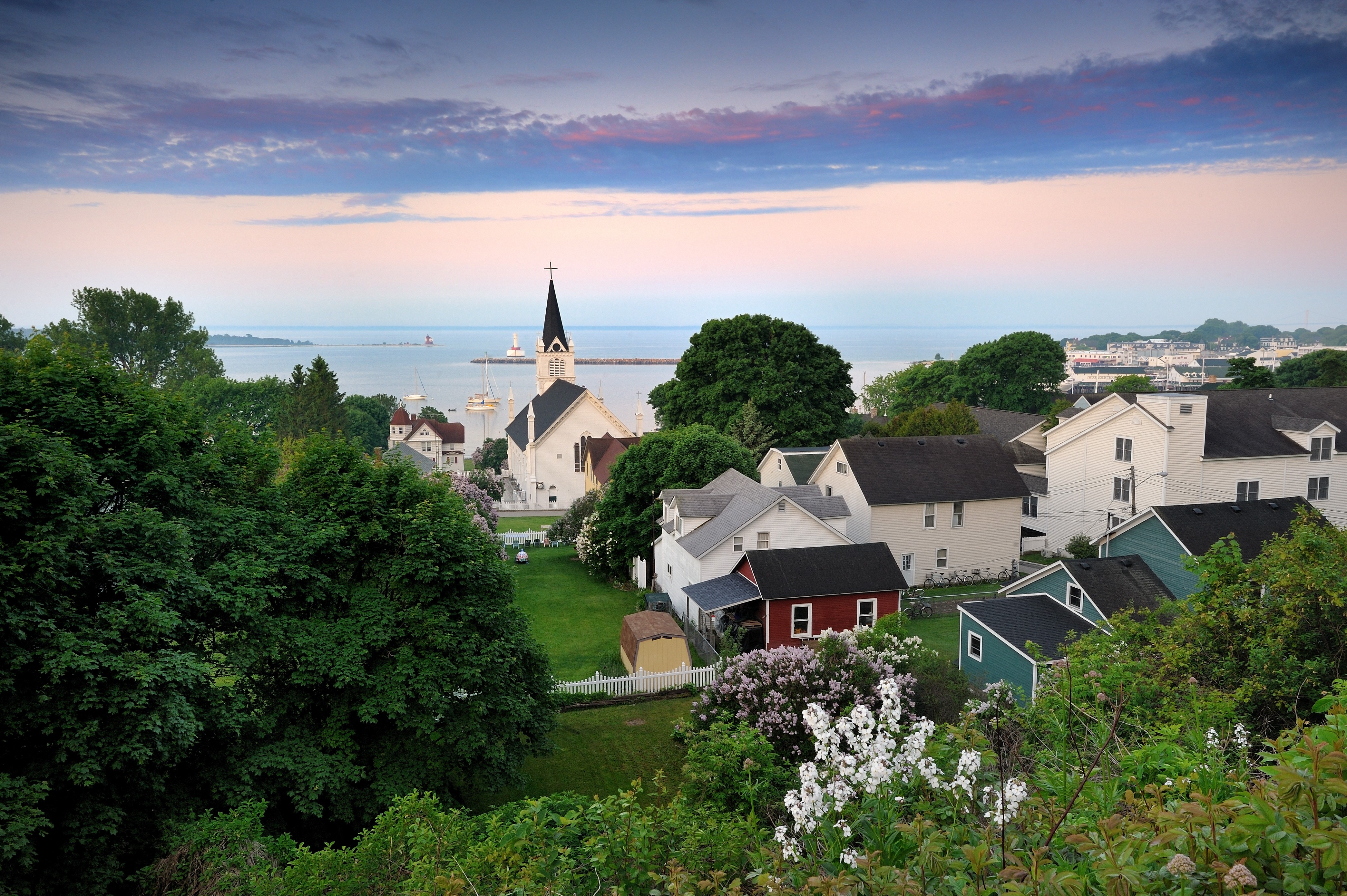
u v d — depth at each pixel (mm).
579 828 9812
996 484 46656
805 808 6996
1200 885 4590
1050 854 6145
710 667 31547
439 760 18812
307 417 89562
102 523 14492
